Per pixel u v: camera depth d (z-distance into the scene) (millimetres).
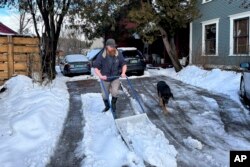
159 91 9398
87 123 7805
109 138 6617
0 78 14656
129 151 5871
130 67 18344
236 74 13945
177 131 7453
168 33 20562
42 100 9945
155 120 8391
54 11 16094
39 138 6719
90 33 24828
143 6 19031
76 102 10844
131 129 6781
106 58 8008
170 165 5449
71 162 5586
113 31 26344
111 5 21172
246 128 7699
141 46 30750
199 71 16828
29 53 14820
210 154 6020
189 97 11586
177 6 18641
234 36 17578
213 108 9758
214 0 19281
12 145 6328
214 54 19422
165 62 25609
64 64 19781
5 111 9297
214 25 19688
